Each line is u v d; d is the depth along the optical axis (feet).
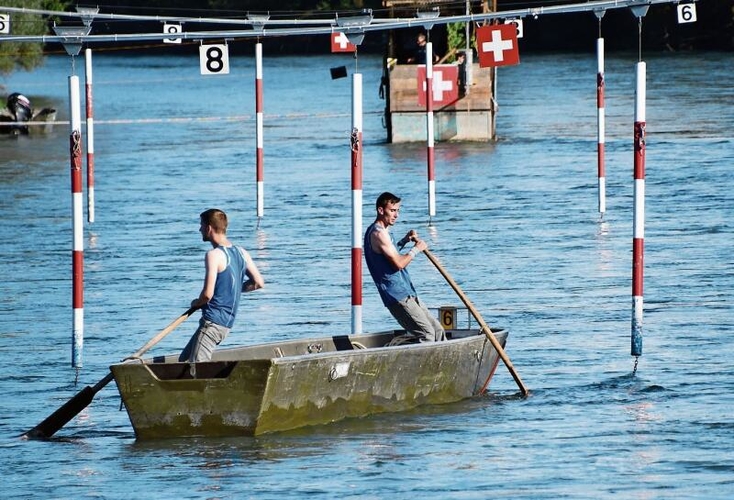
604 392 112.78
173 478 92.17
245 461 95.45
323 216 220.02
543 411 107.65
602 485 87.92
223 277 106.32
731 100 410.72
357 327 125.39
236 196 247.70
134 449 100.01
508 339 132.57
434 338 115.75
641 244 121.39
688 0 187.42
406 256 115.24
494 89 326.24
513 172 263.90
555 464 92.94
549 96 455.22
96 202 245.24
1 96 532.32
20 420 109.40
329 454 96.68
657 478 89.15
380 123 395.75
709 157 277.44
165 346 135.23
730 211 210.18
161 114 460.96
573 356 125.29
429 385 110.32
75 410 105.09
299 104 483.92
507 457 95.04
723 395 110.63
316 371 102.68
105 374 124.47
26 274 176.76
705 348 126.72
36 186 270.87
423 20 147.54
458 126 321.32
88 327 144.25
